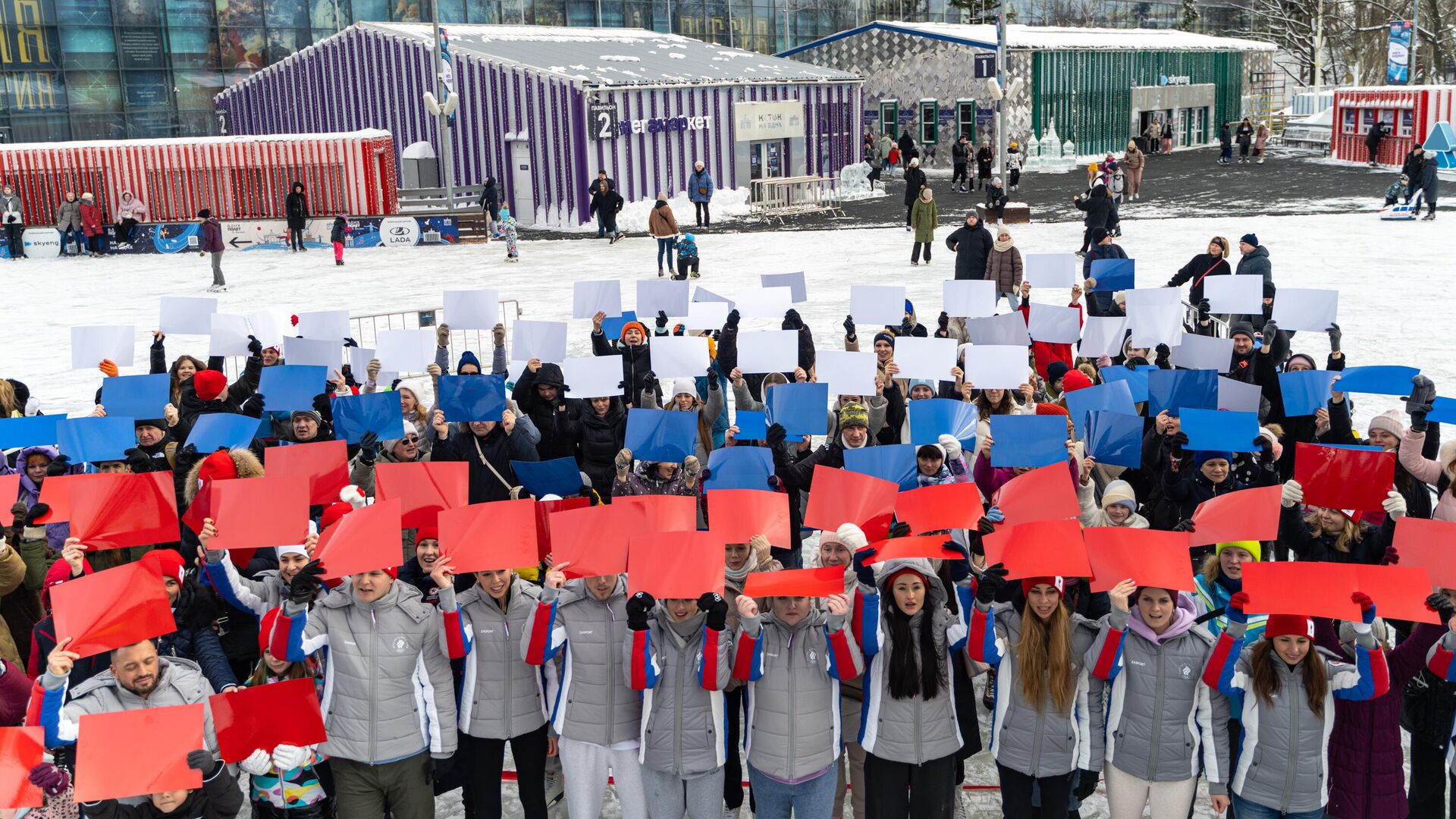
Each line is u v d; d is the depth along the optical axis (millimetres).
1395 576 4430
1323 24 65812
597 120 33062
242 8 45469
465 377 7383
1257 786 4703
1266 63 57844
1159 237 25562
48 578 5270
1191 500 6676
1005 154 29312
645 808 5102
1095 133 48031
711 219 34062
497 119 35344
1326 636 5070
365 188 33312
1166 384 7945
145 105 44188
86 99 43062
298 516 5180
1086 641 4895
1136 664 4789
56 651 4301
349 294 22250
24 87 41812
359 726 4816
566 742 5059
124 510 5508
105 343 10109
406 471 5785
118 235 30516
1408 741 6023
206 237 23234
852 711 5277
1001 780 5016
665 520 5367
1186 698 4746
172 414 8438
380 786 4863
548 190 34719
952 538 5691
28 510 6758
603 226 30172
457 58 35719
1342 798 4750
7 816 3859
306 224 30938
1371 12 64125
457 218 31094
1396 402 11734
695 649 4945
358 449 7852
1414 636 4980
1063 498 5754
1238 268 13234
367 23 39188
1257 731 4684
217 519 5152
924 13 62875
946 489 5664
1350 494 5766
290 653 4664
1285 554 6719
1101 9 69688
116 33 43250
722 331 11055
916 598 4754
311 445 6254
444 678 4992
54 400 14078
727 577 5500
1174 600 4883
